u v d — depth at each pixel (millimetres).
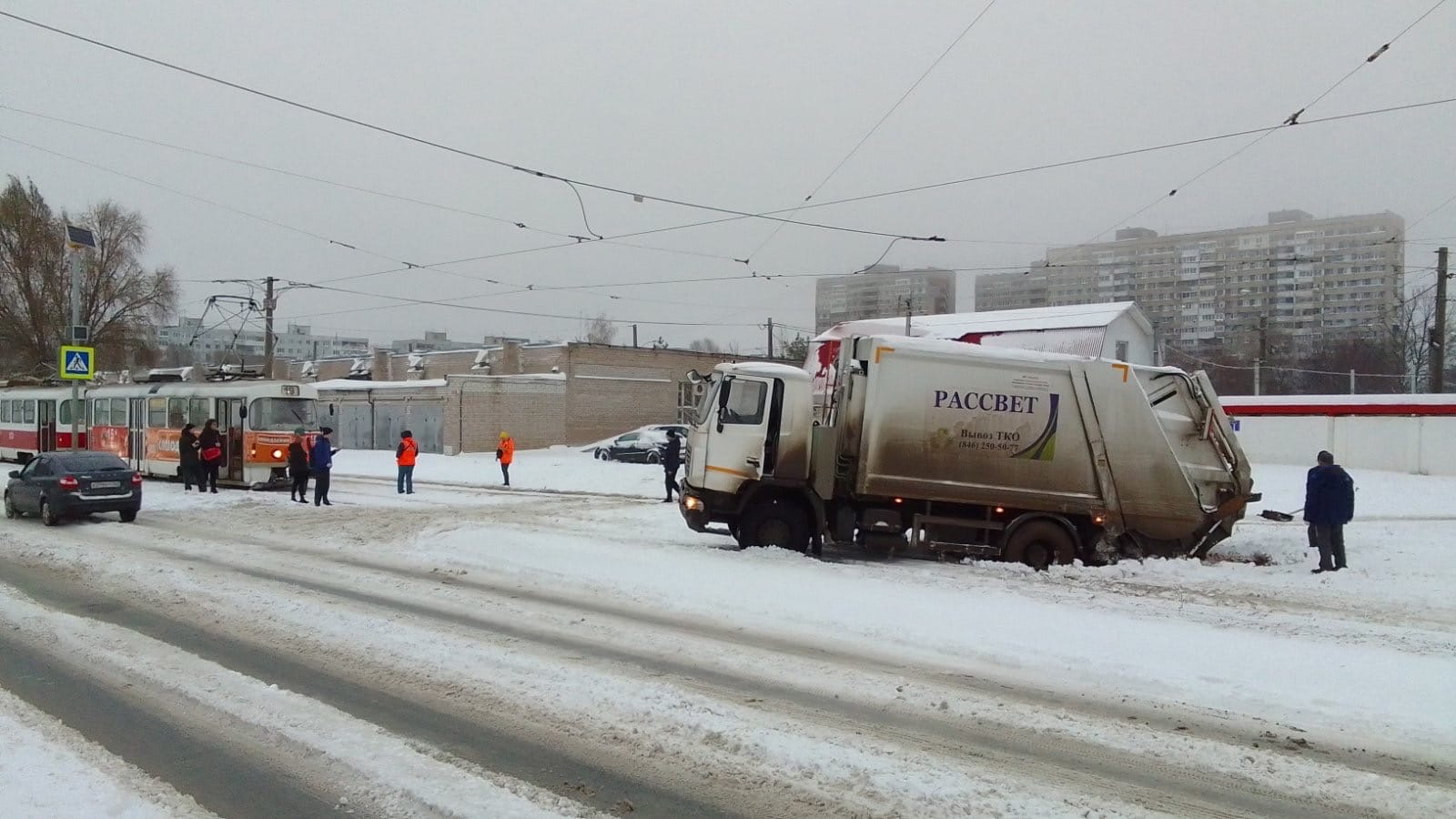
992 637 9109
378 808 5043
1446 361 56906
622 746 6016
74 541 15664
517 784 5387
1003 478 14047
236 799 5141
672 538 16422
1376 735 6609
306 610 9977
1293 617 10680
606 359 52625
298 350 124625
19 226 50938
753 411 14305
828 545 16109
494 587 11758
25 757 5672
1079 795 5395
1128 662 8281
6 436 36969
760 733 6250
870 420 13906
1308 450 33719
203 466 24141
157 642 8656
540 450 48250
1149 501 14188
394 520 18953
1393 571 13891
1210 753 6180
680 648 8656
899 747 6109
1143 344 37625
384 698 6977
